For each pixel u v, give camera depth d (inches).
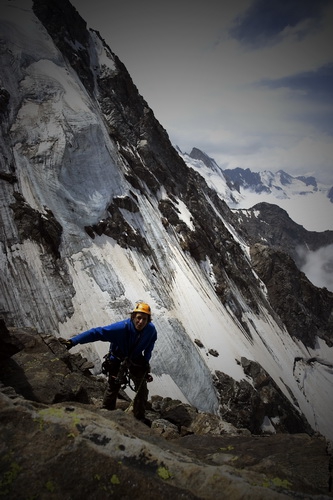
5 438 130.2
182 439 239.1
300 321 5196.9
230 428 401.1
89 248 2412.6
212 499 118.6
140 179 4037.9
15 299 1836.9
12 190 2229.3
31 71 3304.6
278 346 4269.2
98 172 2925.7
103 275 2311.8
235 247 5157.5
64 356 412.8
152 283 2711.6
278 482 133.2
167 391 2039.9
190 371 2261.3
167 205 4028.1
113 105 4554.6
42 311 1877.5
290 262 5925.2
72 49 4468.5
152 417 427.2
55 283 2028.8
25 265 1987.0
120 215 2908.5
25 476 116.4
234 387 2444.6
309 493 133.9
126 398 502.0
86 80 4345.5
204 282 3668.8
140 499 115.9
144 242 2994.6
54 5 4598.9
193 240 3941.9
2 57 3198.8
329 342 5378.9
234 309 3880.4
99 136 3053.6
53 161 2573.8
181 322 2679.6
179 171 5162.4
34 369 265.1
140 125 4842.5
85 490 115.6
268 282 5531.5
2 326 262.8
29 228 2113.7
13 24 3841.0
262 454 196.9
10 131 2625.5
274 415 2615.7
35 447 127.7
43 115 2869.1
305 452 189.9
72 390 255.3
